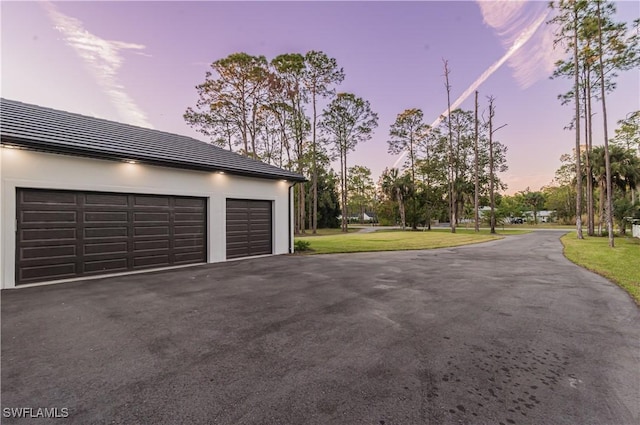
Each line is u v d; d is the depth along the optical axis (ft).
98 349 10.08
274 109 86.48
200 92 76.89
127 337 11.15
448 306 15.42
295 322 12.88
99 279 22.27
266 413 6.66
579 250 42.24
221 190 32.17
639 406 7.06
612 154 69.82
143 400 7.14
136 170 25.90
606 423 6.42
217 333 11.58
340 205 153.28
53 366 8.86
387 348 10.25
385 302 16.14
